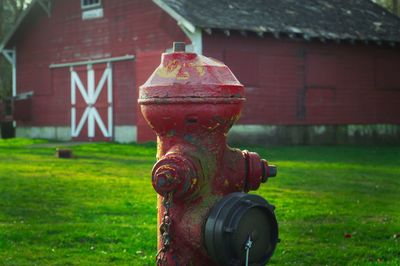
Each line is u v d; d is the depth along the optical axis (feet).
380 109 90.17
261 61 79.00
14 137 104.99
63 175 46.91
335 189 40.42
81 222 29.73
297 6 87.25
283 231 27.61
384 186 42.11
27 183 42.11
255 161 13.28
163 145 12.97
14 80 103.24
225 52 75.51
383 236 26.58
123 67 84.99
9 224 29.09
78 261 23.20
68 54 93.50
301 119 82.89
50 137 97.35
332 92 85.66
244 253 12.16
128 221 30.01
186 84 12.47
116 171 49.93
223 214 12.14
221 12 76.02
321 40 80.94
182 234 12.57
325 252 24.00
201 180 12.48
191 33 72.90
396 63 91.50
